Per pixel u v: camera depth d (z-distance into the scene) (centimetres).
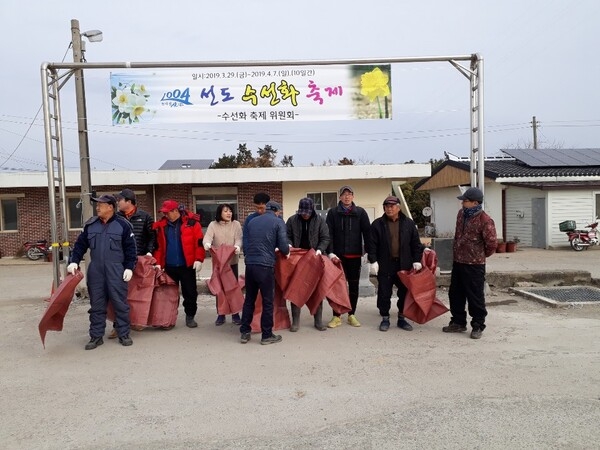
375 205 2059
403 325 646
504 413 384
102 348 578
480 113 816
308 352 548
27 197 2019
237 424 376
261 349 562
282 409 400
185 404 413
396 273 646
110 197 587
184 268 658
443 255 973
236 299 665
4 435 363
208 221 2069
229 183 2048
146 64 810
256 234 579
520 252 1822
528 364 496
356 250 657
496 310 750
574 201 1955
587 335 600
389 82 849
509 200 2170
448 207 2731
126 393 438
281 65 821
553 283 959
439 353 538
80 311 788
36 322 723
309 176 1953
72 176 1864
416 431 358
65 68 827
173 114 841
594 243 1873
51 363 524
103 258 576
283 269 627
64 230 878
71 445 347
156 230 669
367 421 376
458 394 423
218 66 817
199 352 555
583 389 430
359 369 490
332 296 636
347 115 850
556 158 2317
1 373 495
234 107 841
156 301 649
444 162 2667
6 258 2008
